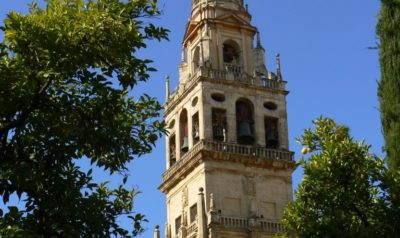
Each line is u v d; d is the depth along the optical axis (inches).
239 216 2945.4
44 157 876.0
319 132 1182.9
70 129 849.5
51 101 858.1
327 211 1121.4
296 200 1151.6
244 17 3403.1
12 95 821.9
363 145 1156.5
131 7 856.9
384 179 1112.2
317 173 1132.5
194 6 3435.0
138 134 925.8
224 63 3275.1
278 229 2955.2
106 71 855.1
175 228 3152.1
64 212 826.8
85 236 853.8
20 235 762.2
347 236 1087.6
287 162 3085.6
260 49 3366.1
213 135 3075.8
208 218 2878.9
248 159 3034.0
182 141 3260.3
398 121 1082.7
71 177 871.7
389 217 1105.4
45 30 799.1
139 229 906.7
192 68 3314.5
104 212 884.0
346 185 1133.1
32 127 864.9
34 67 811.4
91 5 838.5
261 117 3176.7
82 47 820.6
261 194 3016.7
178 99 3289.9
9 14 798.5
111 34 826.8
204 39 3270.2
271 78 3265.3
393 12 1133.1
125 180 914.1
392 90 1095.6
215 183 2967.5
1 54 821.9
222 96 3159.5
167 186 3235.7
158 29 879.7
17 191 842.2
